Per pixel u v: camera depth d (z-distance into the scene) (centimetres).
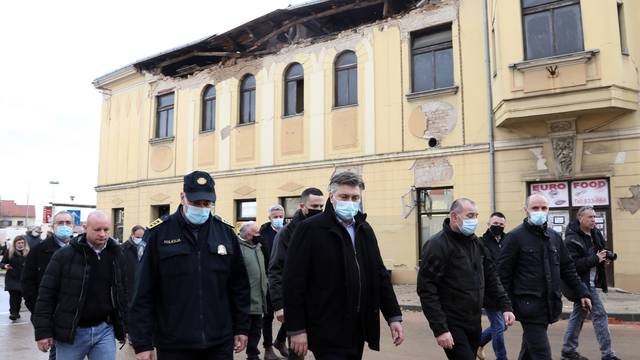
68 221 631
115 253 508
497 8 1365
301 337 392
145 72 2322
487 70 1452
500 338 655
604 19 1238
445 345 443
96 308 485
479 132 1466
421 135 1559
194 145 2120
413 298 1314
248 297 430
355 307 394
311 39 1808
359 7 1675
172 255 399
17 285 1211
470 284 464
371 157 1638
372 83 1661
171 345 390
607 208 1298
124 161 2395
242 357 802
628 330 926
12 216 9438
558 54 1291
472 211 466
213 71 2088
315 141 1769
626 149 1271
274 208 851
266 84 1919
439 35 1575
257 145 1919
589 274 680
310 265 403
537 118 1327
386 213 1600
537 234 538
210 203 413
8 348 875
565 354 706
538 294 523
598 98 1230
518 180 1395
